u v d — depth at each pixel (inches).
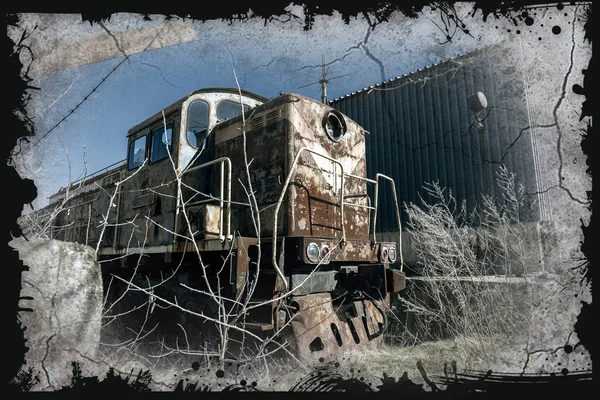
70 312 91.7
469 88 285.9
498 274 209.3
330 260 149.3
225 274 160.9
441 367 130.3
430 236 197.6
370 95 351.6
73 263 95.6
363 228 193.8
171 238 177.6
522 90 235.9
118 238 225.0
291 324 142.5
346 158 189.8
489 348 139.4
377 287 162.1
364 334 166.4
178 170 180.7
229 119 189.3
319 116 178.4
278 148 162.6
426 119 314.8
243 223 168.9
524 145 231.0
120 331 188.1
